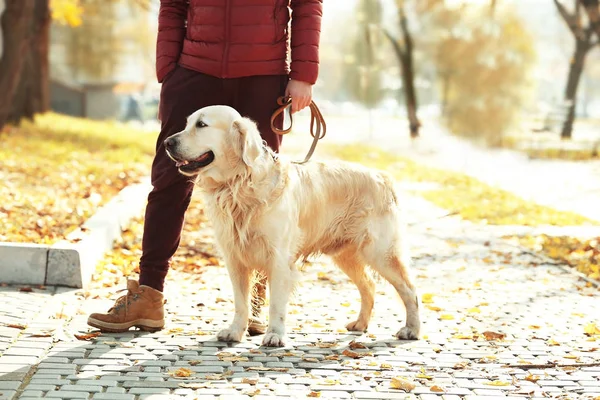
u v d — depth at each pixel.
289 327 5.60
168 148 4.81
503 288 7.36
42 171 13.74
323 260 8.52
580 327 5.83
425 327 5.68
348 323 5.63
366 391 4.16
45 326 5.18
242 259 5.05
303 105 5.32
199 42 5.21
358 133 48.94
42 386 4.05
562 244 10.11
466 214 12.97
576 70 35.75
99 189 12.66
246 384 4.20
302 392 4.10
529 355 4.98
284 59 5.34
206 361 4.63
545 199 16.22
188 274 7.51
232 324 5.16
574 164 27.25
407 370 4.59
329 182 5.38
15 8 19.14
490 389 4.26
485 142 37.94
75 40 56.22
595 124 68.38
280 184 4.96
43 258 6.39
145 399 3.91
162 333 5.26
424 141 39.97
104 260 7.41
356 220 5.43
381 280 5.72
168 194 5.30
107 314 5.16
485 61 37.94
